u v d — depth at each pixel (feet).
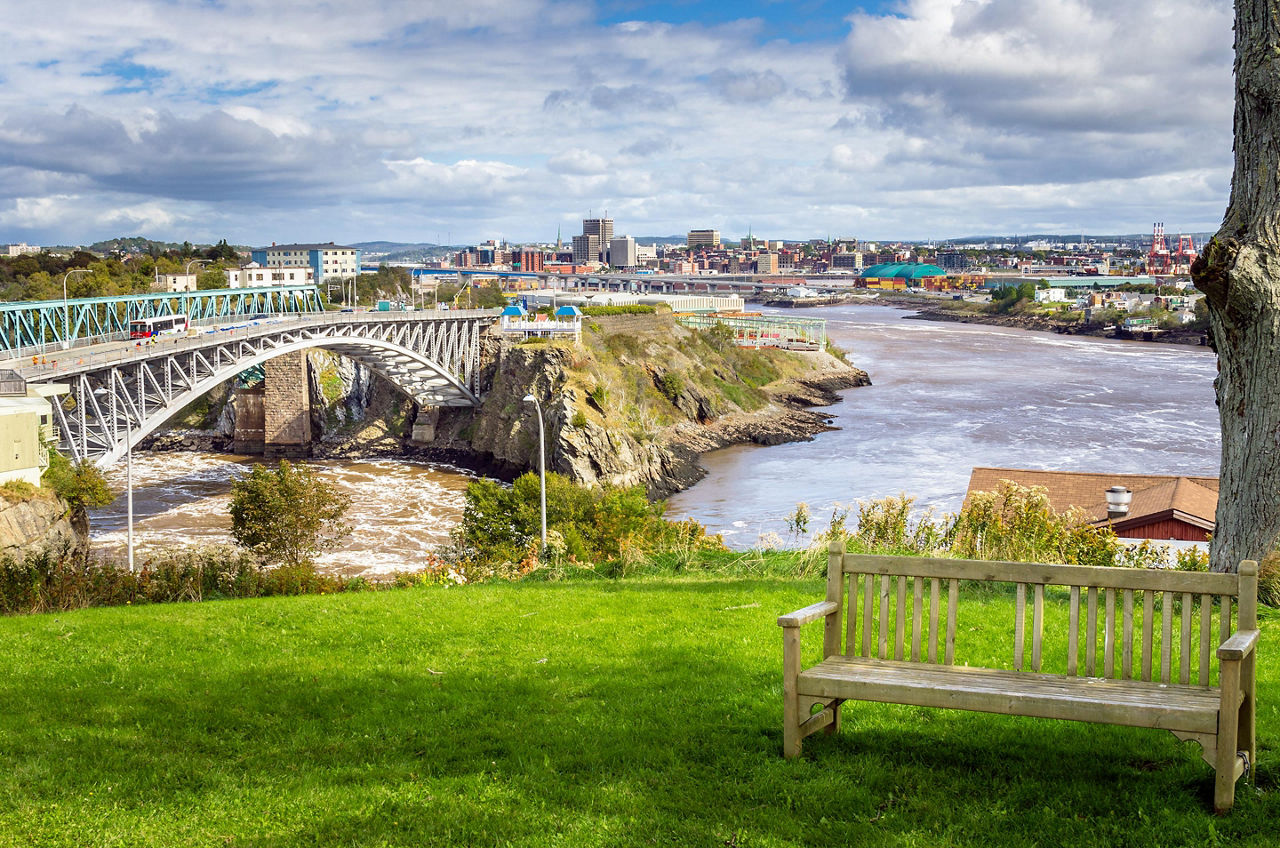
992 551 59.98
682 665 37.11
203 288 512.22
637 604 49.55
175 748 30.68
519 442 318.65
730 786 25.84
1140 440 312.09
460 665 38.83
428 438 363.56
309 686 36.73
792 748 27.14
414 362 342.64
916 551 63.41
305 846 23.79
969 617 43.70
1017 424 347.56
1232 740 22.75
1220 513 49.21
